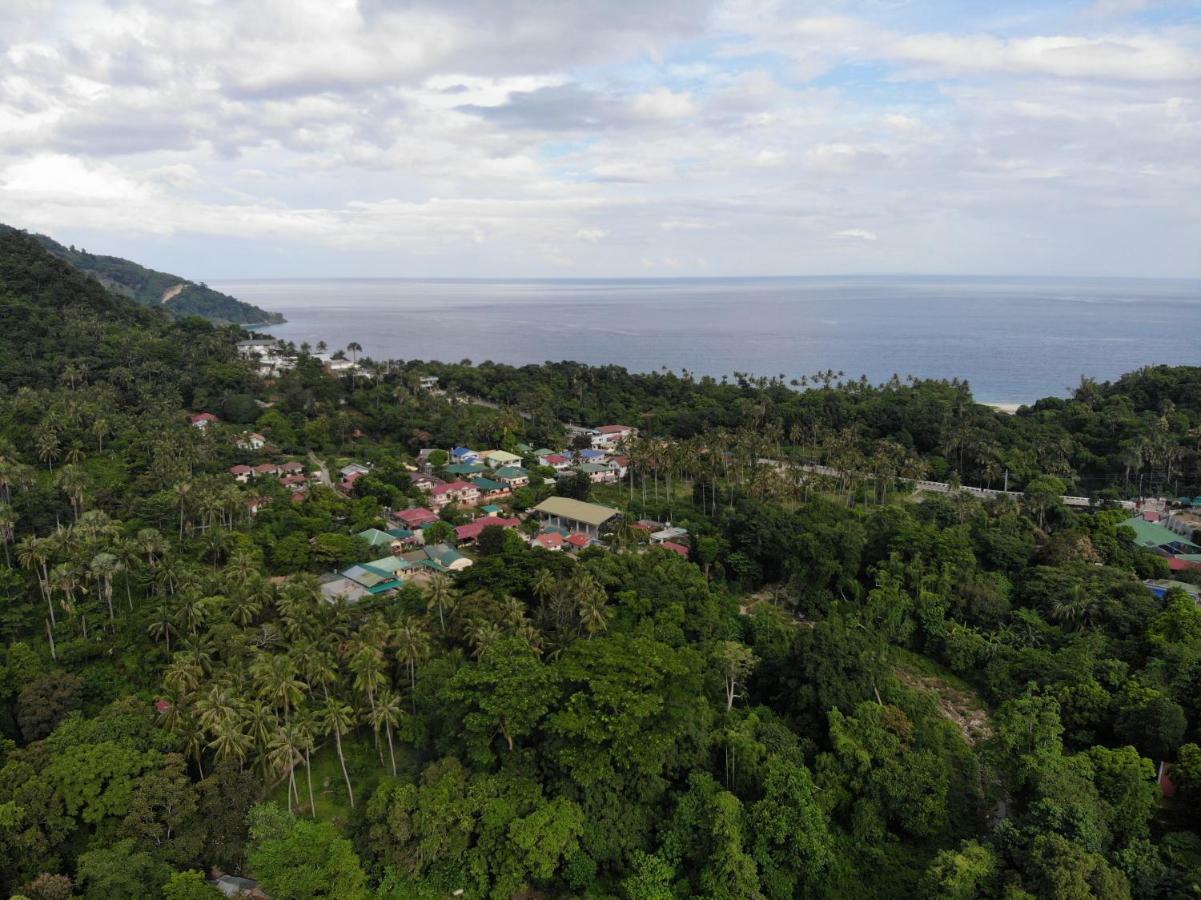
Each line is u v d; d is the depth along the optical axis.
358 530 137.75
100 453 151.50
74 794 64.56
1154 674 84.69
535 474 176.50
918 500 162.88
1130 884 59.91
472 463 185.50
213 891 59.69
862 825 71.31
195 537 122.06
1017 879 59.66
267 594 98.12
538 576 104.88
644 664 75.94
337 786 76.31
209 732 73.19
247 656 85.25
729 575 127.69
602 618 94.25
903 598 110.50
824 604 117.06
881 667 87.25
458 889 65.94
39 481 136.25
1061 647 98.50
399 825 65.56
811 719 82.31
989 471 166.38
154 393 193.25
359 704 80.06
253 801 68.44
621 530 128.50
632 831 69.75
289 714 78.00
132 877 58.84
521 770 71.38
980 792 76.56
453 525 144.62
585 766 68.81
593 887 67.38
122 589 105.44
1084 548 119.31
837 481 171.75
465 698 72.38
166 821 64.88
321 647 85.19
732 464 170.12
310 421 196.25
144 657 88.94
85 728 71.12
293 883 60.38
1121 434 176.50
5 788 65.12
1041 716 79.12
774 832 67.19
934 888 61.25
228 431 177.62
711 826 67.38
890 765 73.81
